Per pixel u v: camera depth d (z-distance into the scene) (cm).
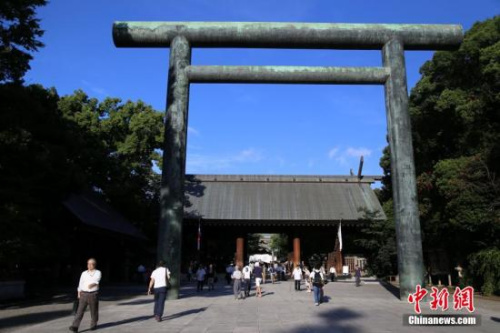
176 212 1783
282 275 3744
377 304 1605
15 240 1550
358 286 2867
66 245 2159
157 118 3575
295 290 2473
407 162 1805
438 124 2675
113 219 2767
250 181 4575
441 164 2291
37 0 1586
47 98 1928
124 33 1909
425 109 2655
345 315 1268
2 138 1531
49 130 1852
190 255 4047
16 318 1227
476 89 2311
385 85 1930
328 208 4112
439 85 2578
